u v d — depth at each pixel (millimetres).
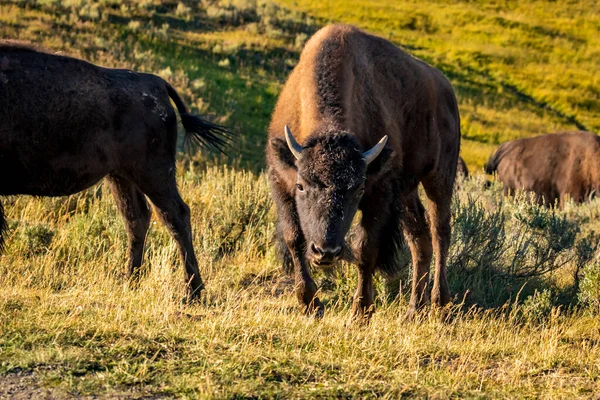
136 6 117250
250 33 123812
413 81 29312
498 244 34469
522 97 147250
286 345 21250
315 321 24719
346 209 22672
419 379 19562
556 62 165375
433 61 155625
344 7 177625
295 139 25672
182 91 87312
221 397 17078
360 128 26094
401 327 24984
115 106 27766
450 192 31594
